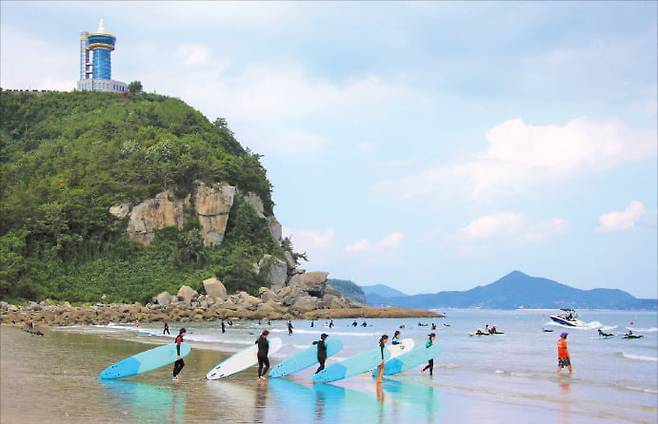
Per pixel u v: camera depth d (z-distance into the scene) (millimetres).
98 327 80938
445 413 22031
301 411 21344
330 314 129375
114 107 184750
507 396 26391
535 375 35000
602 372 37188
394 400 24328
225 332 74250
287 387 26734
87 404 21266
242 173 153875
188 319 103188
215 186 140750
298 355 30344
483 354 50000
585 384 31359
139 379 27797
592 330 104250
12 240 118688
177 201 138625
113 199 135750
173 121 170375
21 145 172125
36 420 18578
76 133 168000
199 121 173625
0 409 20125
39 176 143750
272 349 29406
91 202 133875
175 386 26047
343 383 28781
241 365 29125
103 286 119500
